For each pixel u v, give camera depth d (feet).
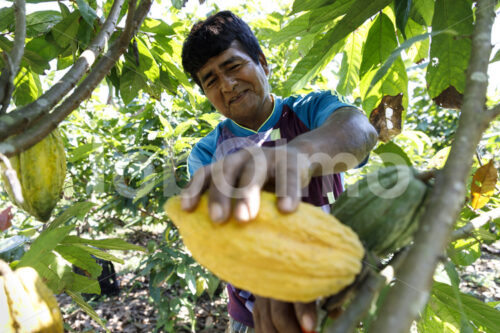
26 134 1.83
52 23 4.07
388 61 2.04
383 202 1.86
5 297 1.98
